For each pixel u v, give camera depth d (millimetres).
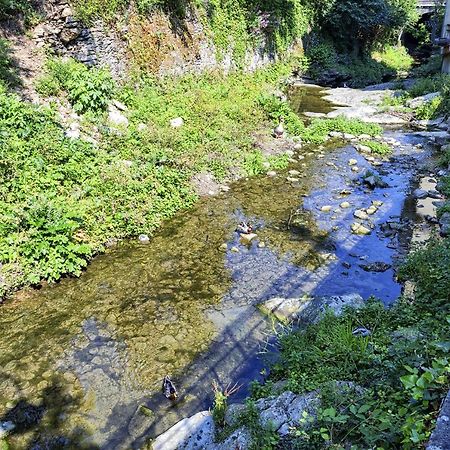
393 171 11539
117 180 8625
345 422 3432
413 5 33156
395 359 4230
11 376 5152
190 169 10172
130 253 7633
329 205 9562
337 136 14102
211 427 4309
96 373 5223
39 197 7531
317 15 27375
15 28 10375
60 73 10219
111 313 6215
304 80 24203
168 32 13359
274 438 3674
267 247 7930
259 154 11641
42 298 6469
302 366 4863
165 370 5273
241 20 17797
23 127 8492
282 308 6254
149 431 4512
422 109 16453
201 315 6191
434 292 5828
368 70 27688
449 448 2627
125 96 11273
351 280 6961
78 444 4387
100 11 11117
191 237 8195
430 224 8656
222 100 13875
